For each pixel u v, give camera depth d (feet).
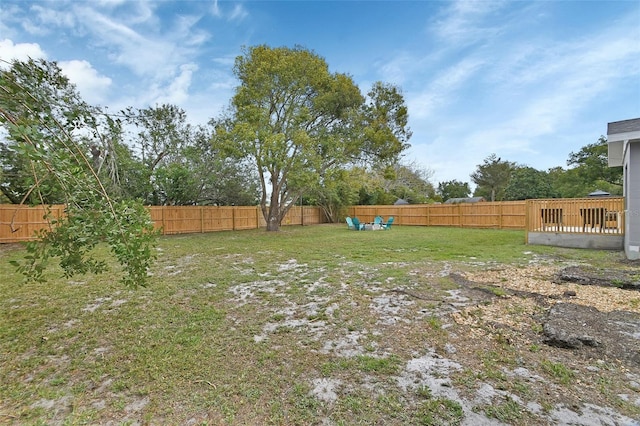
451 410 6.64
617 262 21.84
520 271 19.02
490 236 40.50
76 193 8.20
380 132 47.06
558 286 15.56
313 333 10.80
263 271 20.53
